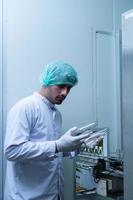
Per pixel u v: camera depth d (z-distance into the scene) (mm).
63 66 1369
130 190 857
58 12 1757
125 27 870
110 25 1972
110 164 1535
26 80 1633
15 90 1600
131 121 853
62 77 1348
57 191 1432
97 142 1436
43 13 1703
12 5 1605
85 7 1868
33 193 1311
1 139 1543
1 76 1562
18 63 1613
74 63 1812
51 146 1242
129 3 2059
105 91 1938
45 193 1345
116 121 1970
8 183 1350
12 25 1602
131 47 846
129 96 858
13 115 1285
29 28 1652
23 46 1631
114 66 1979
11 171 1340
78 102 1827
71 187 1769
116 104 1974
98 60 1915
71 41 1803
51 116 1445
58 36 1753
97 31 1914
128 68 860
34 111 1344
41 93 1446
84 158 1649
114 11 1993
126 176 875
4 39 1576
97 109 1899
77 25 1829
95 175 1547
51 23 1729
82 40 1849
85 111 1852
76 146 1274
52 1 1737
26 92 1631
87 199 1592
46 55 1704
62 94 1382
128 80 861
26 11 1647
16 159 1231
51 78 1357
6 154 1239
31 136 1341
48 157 1241
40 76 1592
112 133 1947
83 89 1850
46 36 1708
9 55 1588
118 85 1967
